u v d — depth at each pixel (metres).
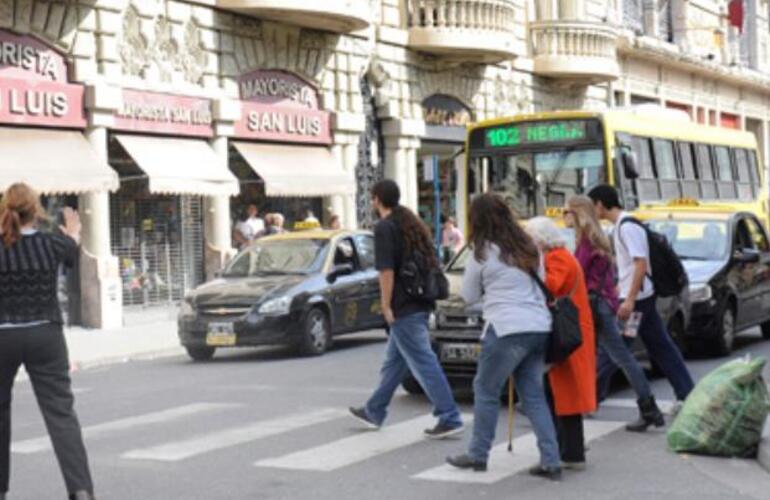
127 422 12.02
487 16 33.09
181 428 11.53
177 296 25.88
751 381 9.77
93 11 22.98
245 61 26.97
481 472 9.19
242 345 17.42
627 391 13.32
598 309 10.48
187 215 26.20
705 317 15.69
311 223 22.45
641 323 11.22
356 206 30.95
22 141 21.47
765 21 63.66
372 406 11.09
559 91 40.91
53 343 7.91
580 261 10.58
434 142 34.84
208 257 26.42
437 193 29.75
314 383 14.74
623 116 22.53
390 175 32.28
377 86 31.69
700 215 17.22
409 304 10.48
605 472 9.20
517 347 8.77
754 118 62.59
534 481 8.88
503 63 37.12
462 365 12.45
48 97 21.84
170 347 20.14
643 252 10.82
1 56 21.28
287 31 28.16
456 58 33.91
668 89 51.38
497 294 8.84
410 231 10.47
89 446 10.68
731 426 9.66
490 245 8.85
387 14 32.03
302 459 9.83
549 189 21.95
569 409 9.14
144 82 24.06
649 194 23.03
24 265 7.80
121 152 24.28
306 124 28.75
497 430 11.01
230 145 26.86
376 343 19.95
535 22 38.84
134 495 8.69
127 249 24.67
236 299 17.55
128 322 24.34
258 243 19.39
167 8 24.77
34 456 10.32
